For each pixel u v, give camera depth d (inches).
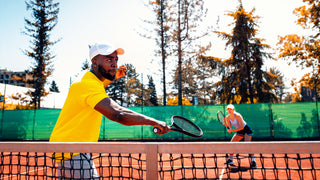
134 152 58.0
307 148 51.4
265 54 900.0
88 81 64.9
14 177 203.6
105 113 59.4
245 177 187.5
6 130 623.8
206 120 539.8
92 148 60.0
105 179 138.4
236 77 902.4
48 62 1029.2
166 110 557.3
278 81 917.8
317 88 762.2
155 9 834.8
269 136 523.5
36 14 1015.0
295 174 200.7
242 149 54.1
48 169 239.5
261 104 534.0
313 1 697.0
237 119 230.1
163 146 56.6
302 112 520.4
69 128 65.3
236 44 908.0
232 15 938.7
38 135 609.3
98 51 69.7
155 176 56.3
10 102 1026.1
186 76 1003.3
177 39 828.6
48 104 1247.5
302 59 717.9
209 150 55.1
